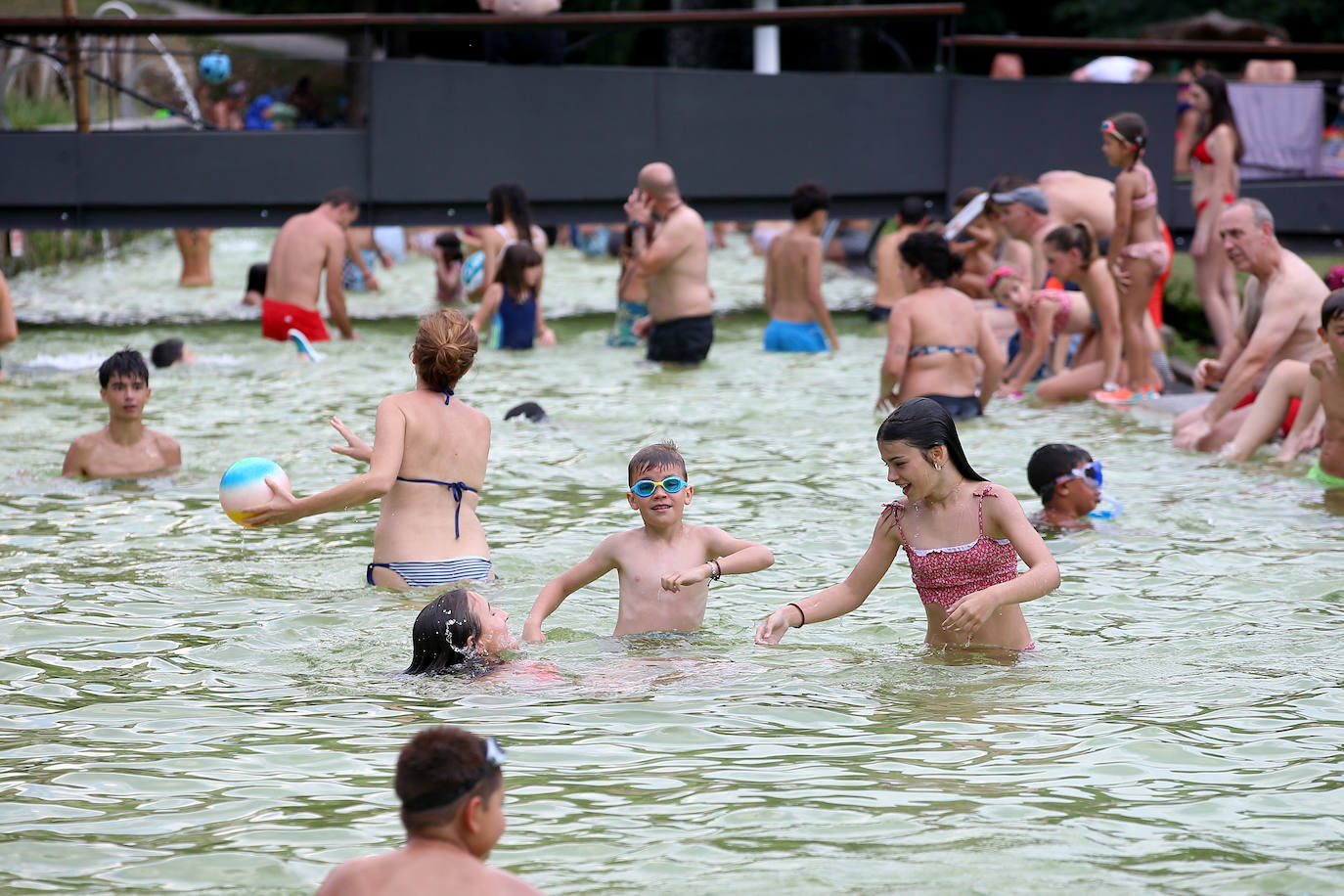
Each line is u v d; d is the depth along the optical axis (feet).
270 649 24.23
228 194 68.49
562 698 21.57
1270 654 23.34
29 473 38.11
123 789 17.89
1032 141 73.92
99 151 67.15
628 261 62.54
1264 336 40.27
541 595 25.52
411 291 83.30
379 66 68.64
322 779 18.24
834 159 72.90
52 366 56.29
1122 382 49.98
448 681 22.53
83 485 37.04
